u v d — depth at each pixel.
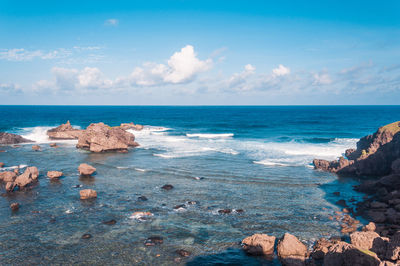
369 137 39.03
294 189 27.48
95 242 16.66
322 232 18.14
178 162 39.34
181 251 15.64
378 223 19.19
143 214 20.84
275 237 17.38
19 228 18.44
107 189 26.91
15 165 36.94
